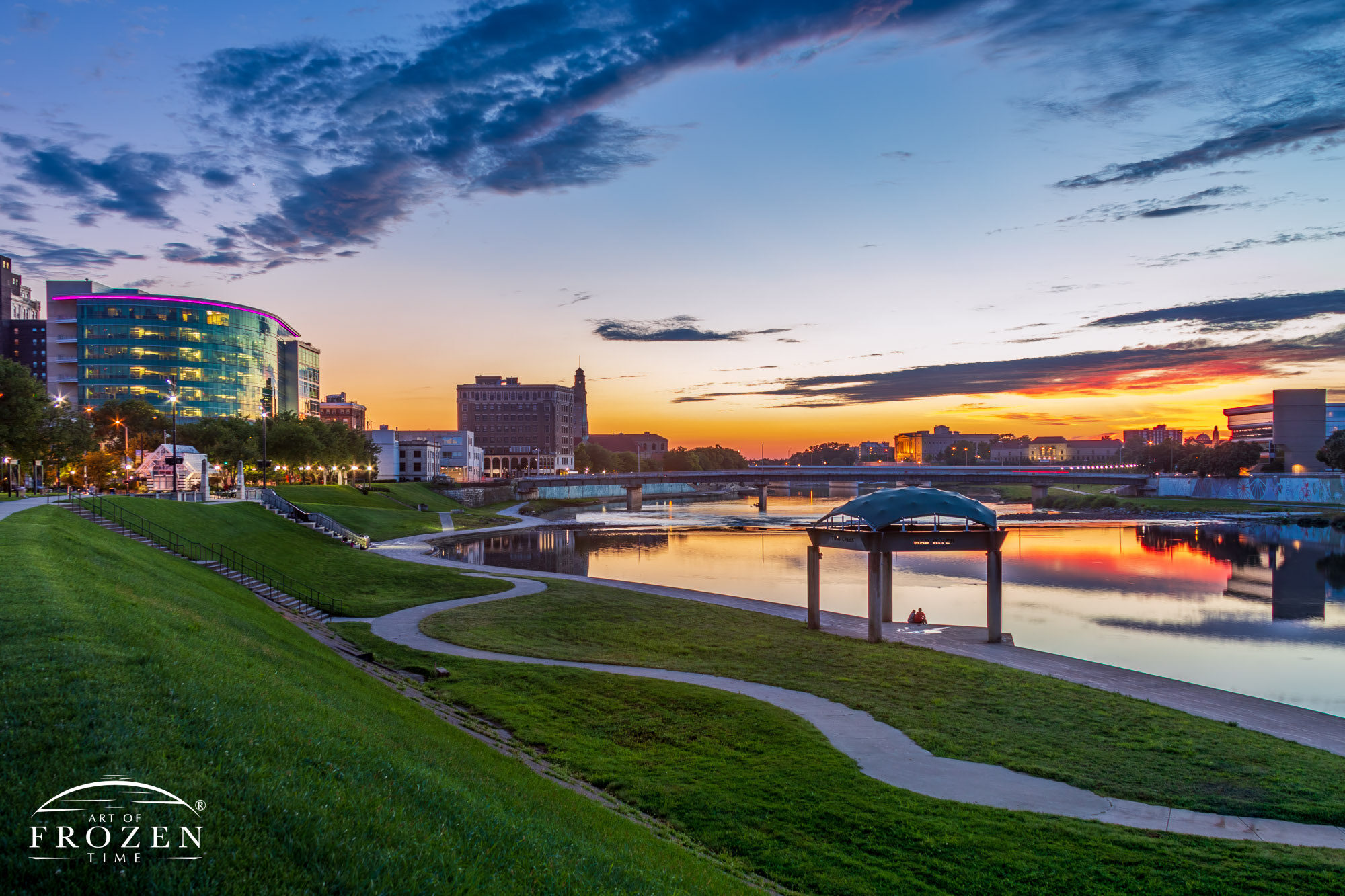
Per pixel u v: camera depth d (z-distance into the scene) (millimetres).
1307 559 97500
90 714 12531
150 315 196000
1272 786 22000
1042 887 15945
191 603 27656
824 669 35219
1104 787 21531
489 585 62031
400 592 58688
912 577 82500
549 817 15688
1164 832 18688
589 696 29984
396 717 21359
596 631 45312
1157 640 52562
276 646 25672
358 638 41281
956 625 50688
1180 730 27141
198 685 15188
